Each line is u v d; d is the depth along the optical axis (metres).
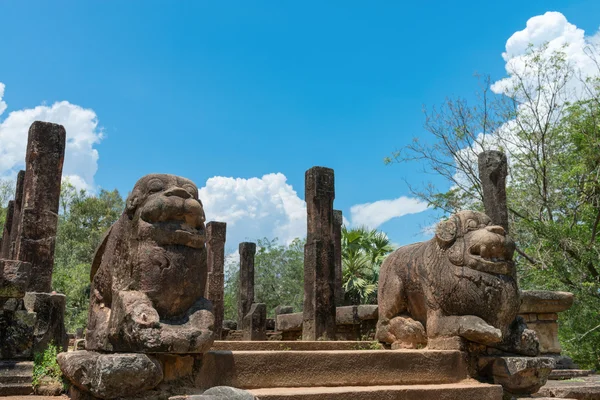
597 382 7.04
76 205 32.47
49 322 5.70
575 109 15.91
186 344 3.98
